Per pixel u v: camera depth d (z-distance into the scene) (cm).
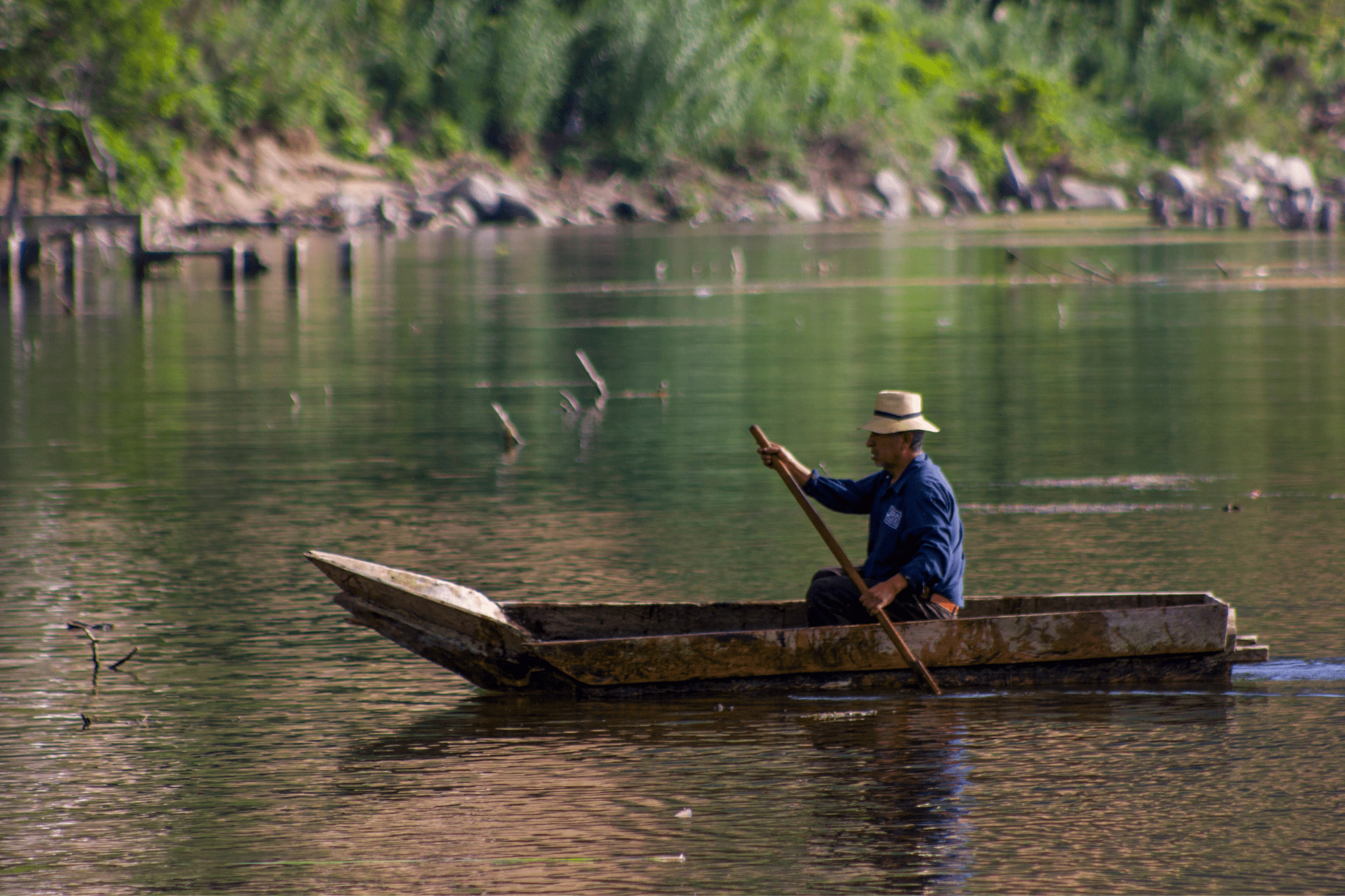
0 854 2341
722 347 10175
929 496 3117
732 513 4925
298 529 4738
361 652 3416
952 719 2903
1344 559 4138
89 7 18712
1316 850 2294
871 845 2327
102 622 3688
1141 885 2177
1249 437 6306
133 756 2766
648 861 2280
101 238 19188
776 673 3059
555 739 2827
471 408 7525
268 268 16712
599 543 4488
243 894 2192
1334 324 11262
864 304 13512
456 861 2292
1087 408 7212
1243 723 2867
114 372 9062
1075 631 3083
